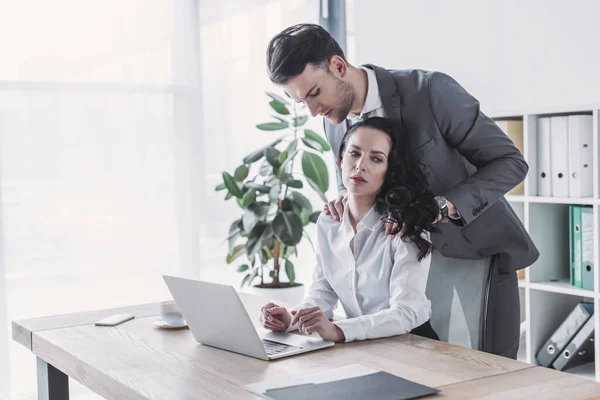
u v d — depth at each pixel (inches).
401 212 70.1
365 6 148.3
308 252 164.1
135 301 143.6
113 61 138.8
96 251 139.4
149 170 143.3
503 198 83.0
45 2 132.5
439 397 49.2
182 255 147.4
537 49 118.0
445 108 76.0
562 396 48.9
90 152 137.8
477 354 60.7
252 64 152.6
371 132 70.7
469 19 128.2
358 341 66.2
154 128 143.3
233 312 59.9
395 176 71.5
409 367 57.0
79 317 81.7
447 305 77.9
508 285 81.7
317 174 144.7
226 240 146.2
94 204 138.8
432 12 134.6
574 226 107.8
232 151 151.7
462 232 77.7
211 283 60.4
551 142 109.7
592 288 105.0
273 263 159.8
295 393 49.9
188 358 62.1
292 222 138.6
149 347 66.6
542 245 113.3
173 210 146.2
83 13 135.8
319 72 74.2
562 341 108.9
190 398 50.7
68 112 135.4
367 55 149.0
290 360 60.0
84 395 134.9
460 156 81.5
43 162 134.0
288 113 144.1
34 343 74.1
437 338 78.3
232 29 150.3
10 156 131.4
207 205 149.6
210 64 148.5
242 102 152.1
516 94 121.8
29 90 132.2
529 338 112.3
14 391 132.3
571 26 113.0
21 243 133.0
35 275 134.3
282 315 69.9
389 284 72.0
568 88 114.0
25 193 133.0
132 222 142.4
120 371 58.7
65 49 134.6
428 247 71.2
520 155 77.9
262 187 141.8
